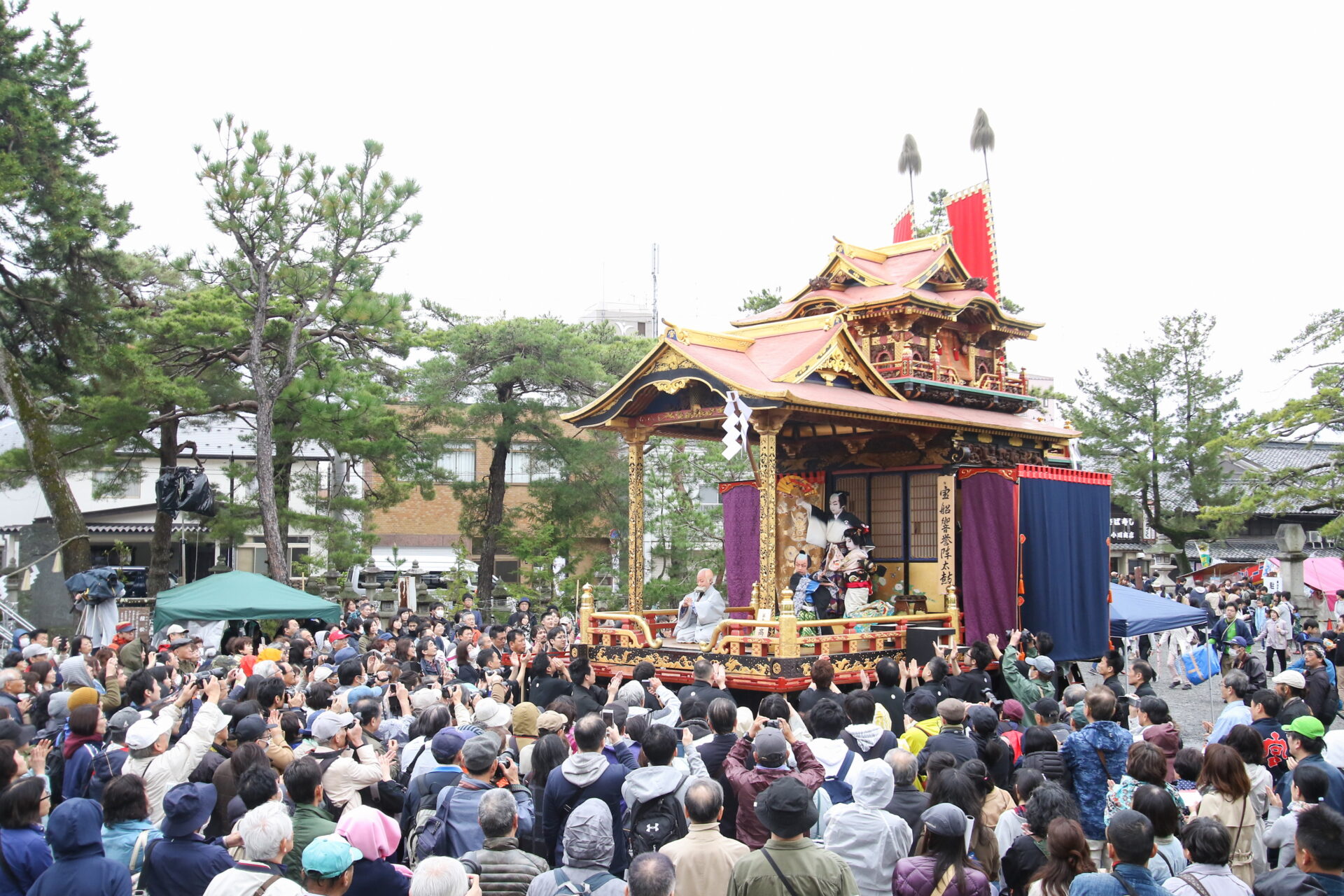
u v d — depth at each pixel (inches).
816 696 522.0
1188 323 1932.8
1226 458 1918.1
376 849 282.4
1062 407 2018.9
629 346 1690.5
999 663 730.8
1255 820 353.1
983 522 792.3
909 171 1072.8
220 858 295.3
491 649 645.9
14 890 295.4
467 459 2128.4
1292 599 1389.0
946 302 878.4
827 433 895.7
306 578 1485.0
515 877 285.0
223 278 1284.4
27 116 1122.7
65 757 415.2
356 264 1270.9
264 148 1189.7
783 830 263.3
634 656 753.0
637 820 328.5
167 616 864.3
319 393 1296.8
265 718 448.8
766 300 1679.4
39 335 1214.9
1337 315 1398.9
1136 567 1780.3
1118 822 268.4
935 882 274.1
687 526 1517.0
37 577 1192.8
